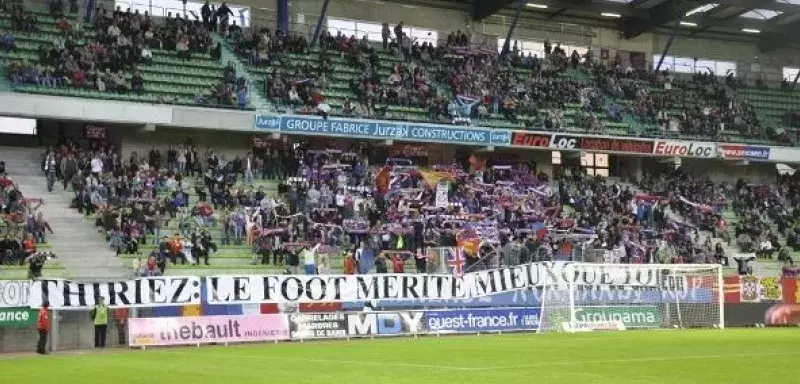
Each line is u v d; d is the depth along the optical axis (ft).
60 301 120.67
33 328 122.21
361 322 138.31
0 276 135.95
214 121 172.55
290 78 189.98
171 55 182.39
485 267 160.66
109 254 148.15
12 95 155.43
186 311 130.31
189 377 75.41
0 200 147.02
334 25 213.66
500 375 73.05
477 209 184.24
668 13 228.43
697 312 163.84
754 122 236.22
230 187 169.78
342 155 186.09
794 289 173.68
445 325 144.66
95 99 163.53
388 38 210.59
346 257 156.66
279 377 74.08
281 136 185.06
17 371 85.76
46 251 143.95
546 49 226.79
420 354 99.50
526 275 151.33
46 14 177.17
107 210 151.23
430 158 202.59
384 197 177.47
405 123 189.06
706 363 84.53
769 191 229.25
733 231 214.48
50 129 172.65
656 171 228.22
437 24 223.92
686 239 197.77
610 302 156.56
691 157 218.38
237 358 98.37
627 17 235.61
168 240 149.79
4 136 169.58
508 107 208.13
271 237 158.71
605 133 212.84
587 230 187.01
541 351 102.22
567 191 200.44
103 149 164.96
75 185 155.74
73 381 73.72
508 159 210.18
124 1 190.19
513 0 215.72
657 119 224.53
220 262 155.22
